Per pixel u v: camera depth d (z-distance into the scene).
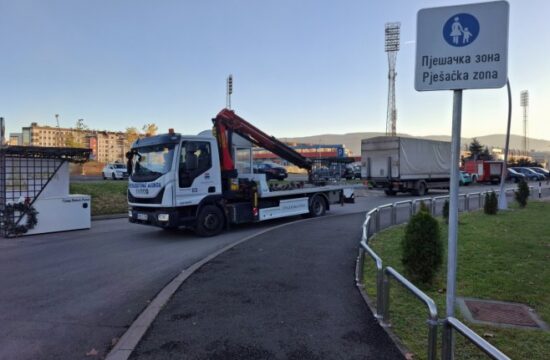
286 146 15.55
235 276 6.86
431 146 29.88
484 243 9.39
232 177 12.68
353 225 13.05
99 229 13.38
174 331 4.62
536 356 3.99
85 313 5.50
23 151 11.98
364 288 6.15
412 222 6.42
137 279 7.17
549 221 13.38
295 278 6.73
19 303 5.92
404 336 4.43
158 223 11.05
